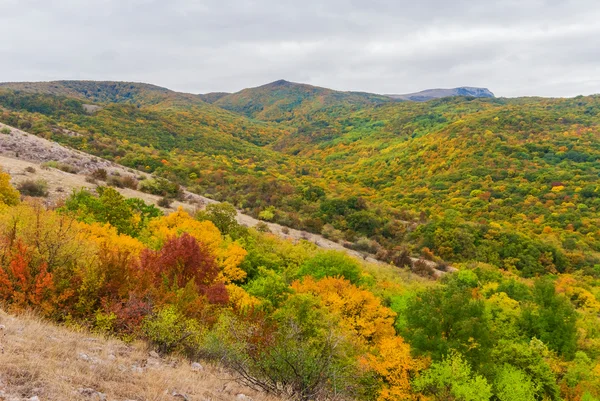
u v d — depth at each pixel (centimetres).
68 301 1088
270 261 3375
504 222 8250
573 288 4950
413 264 5816
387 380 1711
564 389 2250
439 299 1998
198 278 1764
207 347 1047
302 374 902
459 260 6531
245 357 1023
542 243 6894
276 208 7512
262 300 2023
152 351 971
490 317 2347
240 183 9075
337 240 6500
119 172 6228
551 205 9281
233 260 2800
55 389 562
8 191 3128
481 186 10856
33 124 9588
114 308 1063
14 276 1034
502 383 1797
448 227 7062
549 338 2578
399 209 9269
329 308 2091
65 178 4909
